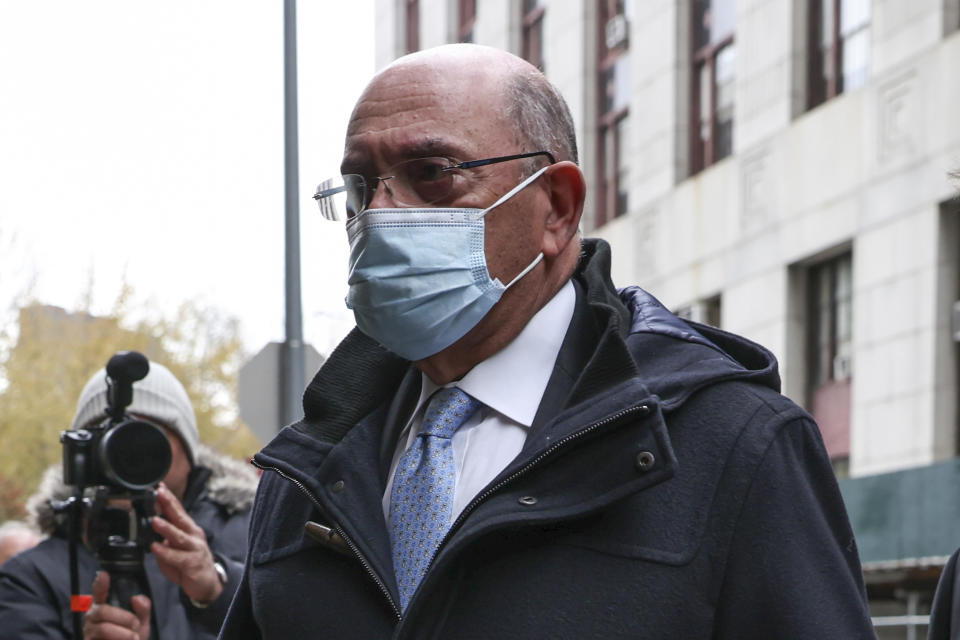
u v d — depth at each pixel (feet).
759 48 53.78
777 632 7.27
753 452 7.50
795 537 7.38
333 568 8.23
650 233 60.03
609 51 65.51
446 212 8.30
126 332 94.53
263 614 8.38
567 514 7.43
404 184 8.40
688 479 7.54
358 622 7.95
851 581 7.43
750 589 7.33
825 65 51.44
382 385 8.95
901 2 45.96
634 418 7.49
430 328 8.35
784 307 51.11
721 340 8.43
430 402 8.61
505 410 8.26
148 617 12.46
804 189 50.47
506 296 8.46
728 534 7.39
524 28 73.41
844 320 49.42
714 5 58.08
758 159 53.16
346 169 8.59
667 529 7.45
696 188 56.90
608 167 65.21
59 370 93.25
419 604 7.52
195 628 13.17
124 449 12.62
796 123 51.11
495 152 8.37
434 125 8.33
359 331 9.11
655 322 8.41
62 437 12.76
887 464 45.37
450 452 8.27
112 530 12.60
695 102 59.06
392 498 8.25
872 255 46.60
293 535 8.60
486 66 8.53
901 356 44.96
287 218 39.34
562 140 8.68
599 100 66.13
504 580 7.54
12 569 13.44
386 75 8.59
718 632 7.39
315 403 8.74
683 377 7.77
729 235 54.54
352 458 8.39
